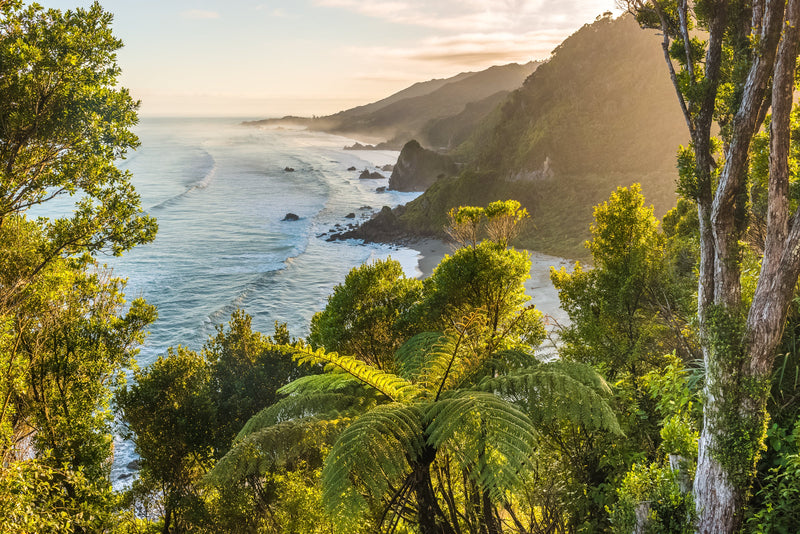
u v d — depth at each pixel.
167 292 53.25
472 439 4.78
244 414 17.64
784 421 6.23
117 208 12.09
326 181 151.50
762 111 6.71
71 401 12.58
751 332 5.98
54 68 10.62
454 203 99.25
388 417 5.21
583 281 14.25
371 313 12.13
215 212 98.56
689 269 13.77
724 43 7.95
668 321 12.11
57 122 11.13
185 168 169.62
